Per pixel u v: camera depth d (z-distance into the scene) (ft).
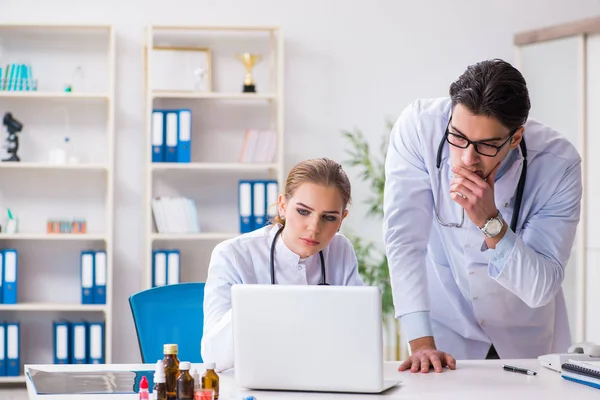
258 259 7.77
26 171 17.29
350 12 17.99
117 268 17.43
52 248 17.38
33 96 16.46
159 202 16.81
